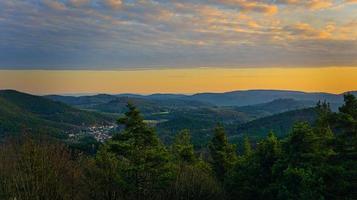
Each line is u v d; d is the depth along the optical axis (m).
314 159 24.09
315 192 21.00
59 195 24.00
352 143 20.75
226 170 41.41
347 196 20.92
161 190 30.31
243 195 30.92
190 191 32.78
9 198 22.14
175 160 40.59
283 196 23.84
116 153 27.91
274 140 30.05
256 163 30.45
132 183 28.19
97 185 28.52
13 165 24.05
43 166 23.64
